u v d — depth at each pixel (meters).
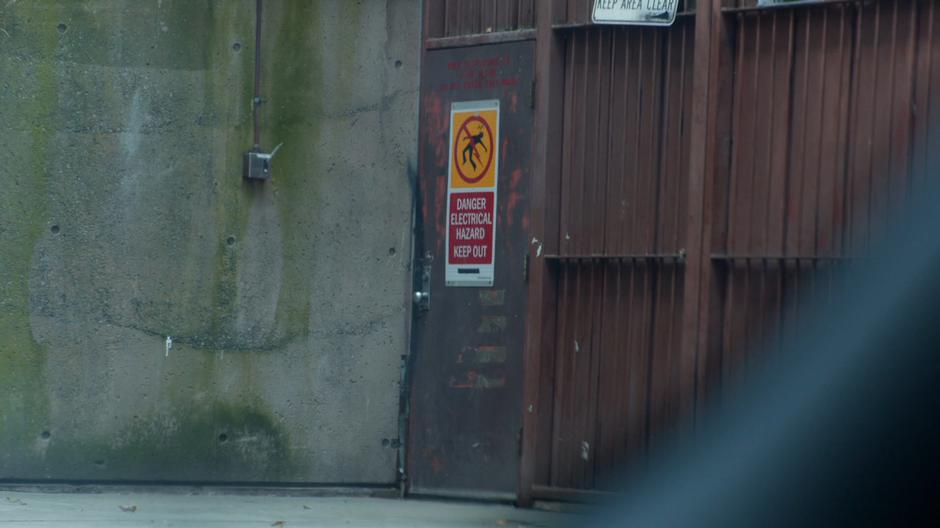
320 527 13.77
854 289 13.48
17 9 14.88
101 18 15.23
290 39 16.09
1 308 14.81
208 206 15.73
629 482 14.90
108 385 15.24
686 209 14.55
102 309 15.20
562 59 15.65
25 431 14.92
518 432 15.73
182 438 15.59
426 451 16.47
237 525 13.63
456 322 16.28
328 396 16.28
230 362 15.81
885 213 13.30
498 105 16.03
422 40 16.70
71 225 15.09
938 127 13.00
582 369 15.39
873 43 13.35
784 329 13.88
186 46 15.60
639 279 15.00
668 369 14.68
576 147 15.51
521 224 15.80
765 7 13.97
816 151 13.71
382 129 16.53
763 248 14.01
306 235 16.19
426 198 16.61
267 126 15.99
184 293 15.60
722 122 14.26
